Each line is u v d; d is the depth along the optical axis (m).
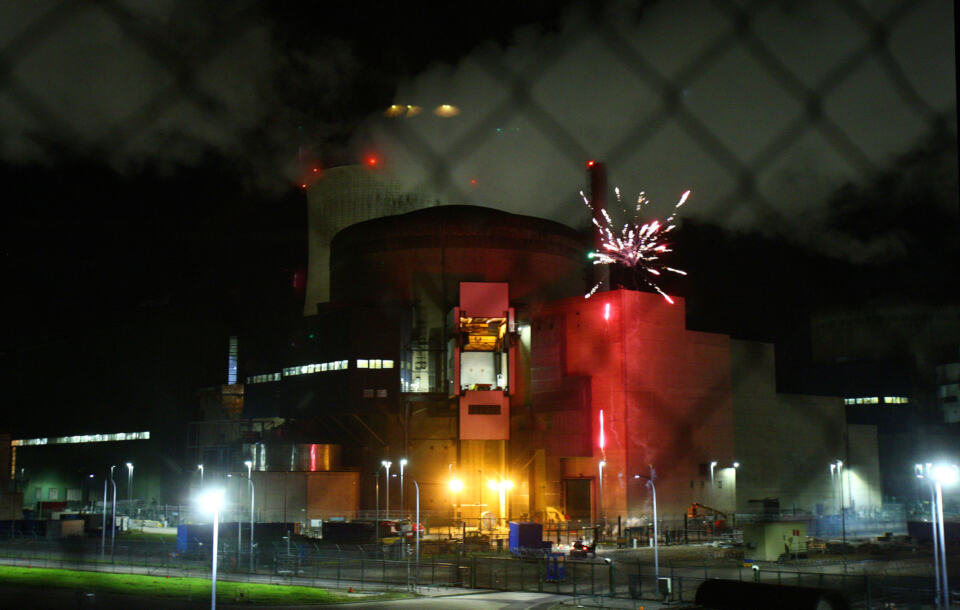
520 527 78.81
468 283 116.94
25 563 71.94
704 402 115.00
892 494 150.75
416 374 128.75
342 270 141.62
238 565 69.44
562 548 85.44
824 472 132.25
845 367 167.75
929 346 161.25
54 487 173.62
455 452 120.19
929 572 64.56
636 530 96.25
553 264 136.38
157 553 80.81
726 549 83.38
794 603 14.68
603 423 109.06
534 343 118.25
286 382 134.75
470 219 132.75
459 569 65.44
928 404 158.88
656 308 112.94
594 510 107.56
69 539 98.62
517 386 123.19
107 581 58.81
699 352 116.00
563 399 113.06
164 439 152.62
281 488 111.69
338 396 124.12
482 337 116.62
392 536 92.12
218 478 115.06
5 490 125.06
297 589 56.12
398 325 126.56
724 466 115.00
